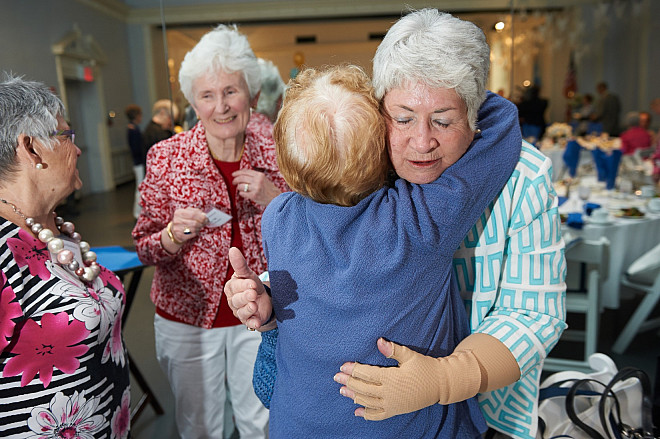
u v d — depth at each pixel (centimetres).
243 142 173
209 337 173
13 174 100
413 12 75
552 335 86
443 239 71
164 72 930
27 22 769
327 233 70
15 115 98
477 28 73
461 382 74
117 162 977
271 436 85
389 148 73
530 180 84
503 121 82
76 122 905
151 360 305
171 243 159
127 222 690
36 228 103
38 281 100
